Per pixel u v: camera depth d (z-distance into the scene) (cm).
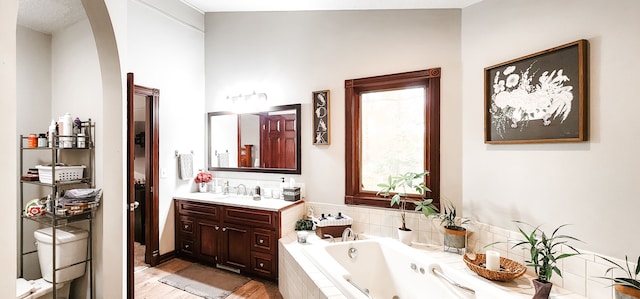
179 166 334
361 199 276
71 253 199
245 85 341
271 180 326
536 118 185
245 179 342
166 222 320
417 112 261
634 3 146
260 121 332
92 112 210
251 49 337
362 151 286
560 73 173
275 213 264
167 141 319
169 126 321
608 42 154
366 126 283
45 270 202
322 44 297
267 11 327
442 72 244
